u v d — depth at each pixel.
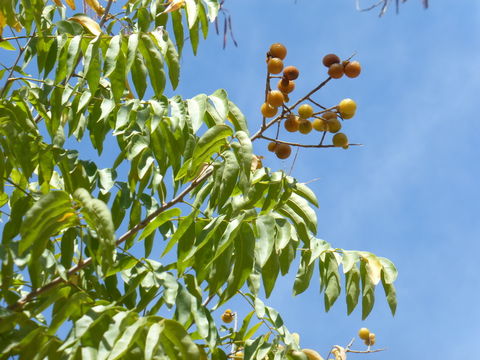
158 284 2.39
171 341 1.98
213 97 2.58
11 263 2.22
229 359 2.87
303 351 2.84
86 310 2.21
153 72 2.63
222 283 2.44
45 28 2.97
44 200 2.04
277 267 2.64
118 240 2.61
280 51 2.74
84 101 2.66
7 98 2.77
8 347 2.06
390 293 3.01
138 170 2.61
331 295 2.94
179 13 3.20
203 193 2.76
